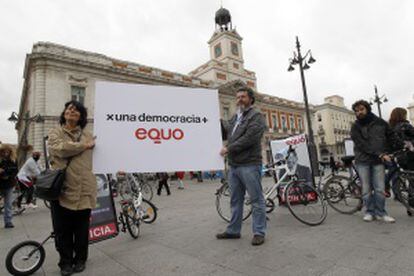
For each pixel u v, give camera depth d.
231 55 39.16
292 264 2.56
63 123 2.97
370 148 4.04
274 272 2.41
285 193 4.26
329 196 5.18
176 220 5.05
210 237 3.67
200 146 3.34
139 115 3.16
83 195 2.72
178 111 3.32
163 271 2.60
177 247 3.32
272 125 41.53
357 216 4.45
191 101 3.40
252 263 2.65
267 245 3.16
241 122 3.58
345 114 63.88
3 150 5.39
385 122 4.12
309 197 4.29
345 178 5.05
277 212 5.12
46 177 2.57
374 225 3.78
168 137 3.23
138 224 4.03
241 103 3.63
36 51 21.41
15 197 7.30
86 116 3.03
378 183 4.05
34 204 8.43
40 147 19.88
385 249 2.80
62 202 2.63
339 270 2.38
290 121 45.22
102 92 3.09
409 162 4.25
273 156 5.73
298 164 5.71
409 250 2.73
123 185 7.19
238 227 3.54
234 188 3.58
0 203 8.10
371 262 2.50
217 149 3.40
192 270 2.58
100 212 3.79
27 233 4.75
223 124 3.93
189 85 31.28
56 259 3.21
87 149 2.85
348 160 5.79
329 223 4.05
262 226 3.32
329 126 57.38
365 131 4.13
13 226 5.42
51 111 21.00
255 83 41.72
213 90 3.55
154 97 3.26
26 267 2.82
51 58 21.45
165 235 3.97
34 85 21.53
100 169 2.93
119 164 3.01
